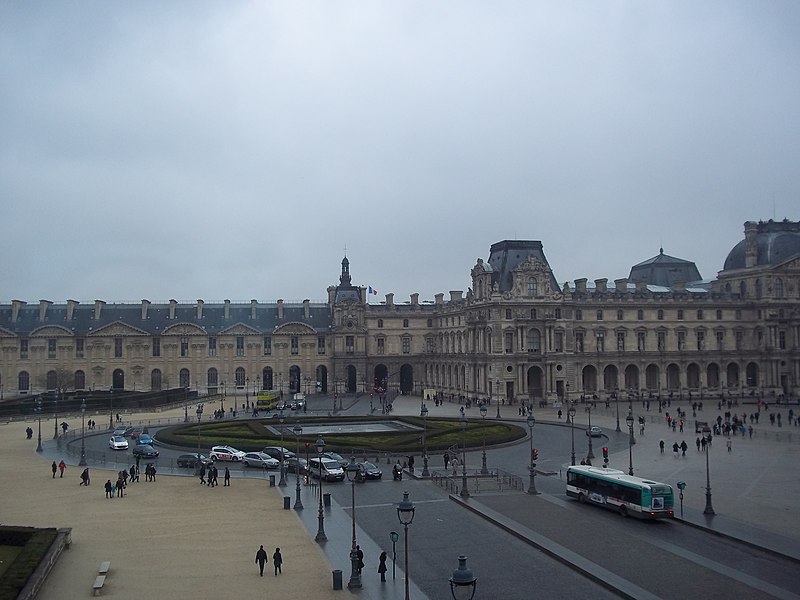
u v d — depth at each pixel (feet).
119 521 229.25
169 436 410.93
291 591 166.61
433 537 214.28
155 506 250.98
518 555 196.34
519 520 230.07
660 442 360.89
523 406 543.80
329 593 165.68
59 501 258.57
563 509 245.65
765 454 349.20
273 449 348.79
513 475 306.35
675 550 196.65
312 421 479.41
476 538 213.46
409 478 306.55
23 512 241.55
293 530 219.41
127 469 327.26
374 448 359.25
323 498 262.47
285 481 290.35
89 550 197.26
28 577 162.20
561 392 632.79
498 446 383.45
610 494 241.35
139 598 161.27
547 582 174.29
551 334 626.64
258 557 178.60
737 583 169.99
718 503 247.70
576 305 646.74
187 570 180.75
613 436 420.36
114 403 591.78
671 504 226.99
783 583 169.89
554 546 200.34
